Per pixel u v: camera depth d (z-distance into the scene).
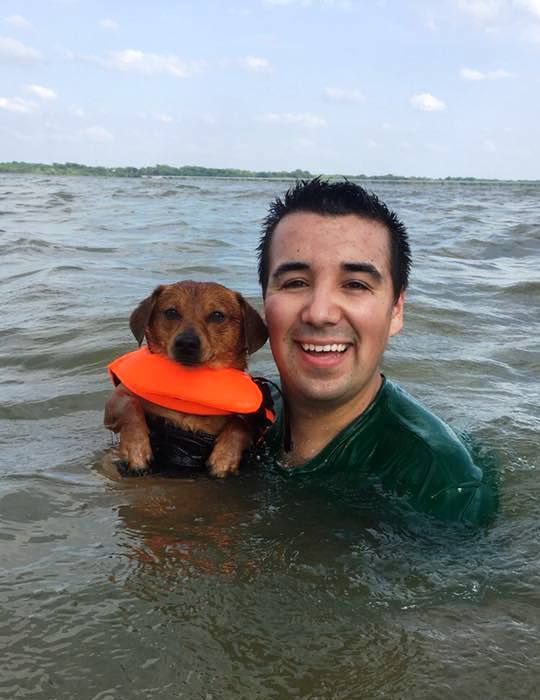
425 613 0.55
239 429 0.84
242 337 0.93
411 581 0.59
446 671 0.48
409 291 2.00
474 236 3.51
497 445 0.94
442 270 2.46
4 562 0.59
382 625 0.53
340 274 0.72
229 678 0.47
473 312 1.80
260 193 8.98
